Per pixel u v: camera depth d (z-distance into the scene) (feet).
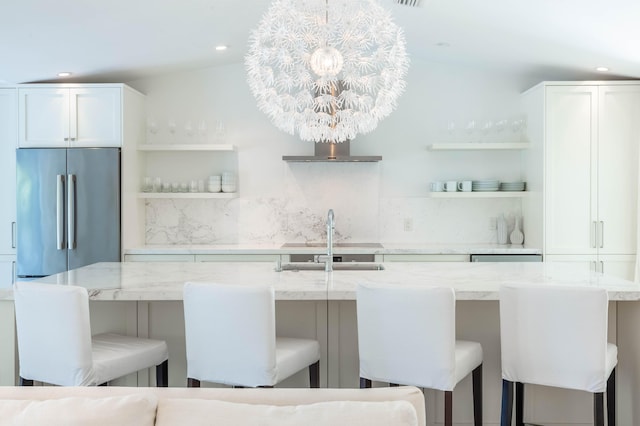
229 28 15.94
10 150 18.74
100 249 17.97
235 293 8.69
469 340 10.90
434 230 20.13
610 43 15.19
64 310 8.67
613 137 17.84
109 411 5.49
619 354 10.64
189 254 18.29
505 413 9.20
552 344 8.79
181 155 20.24
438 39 17.08
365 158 19.04
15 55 16.08
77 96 18.17
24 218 18.06
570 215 17.89
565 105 17.84
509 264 13.44
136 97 19.35
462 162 20.07
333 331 10.98
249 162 20.22
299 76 10.02
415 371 8.80
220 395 5.98
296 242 20.12
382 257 18.13
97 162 17.90
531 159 18.93
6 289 10.21
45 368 8.96
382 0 14.14
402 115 20.08
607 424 10.16
